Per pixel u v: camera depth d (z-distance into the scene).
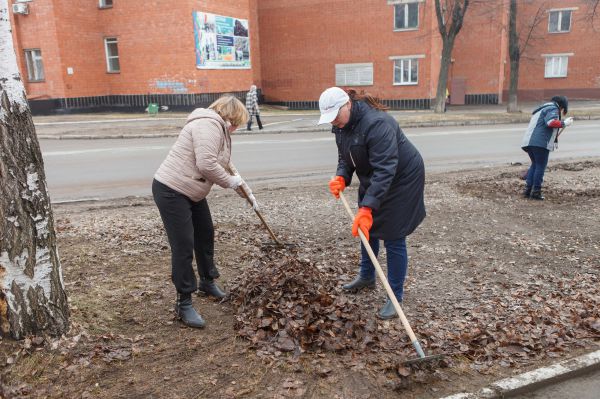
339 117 3.90
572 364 3.44
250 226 6.59
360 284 4.66
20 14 25.12
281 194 8.59
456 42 33.88
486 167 11.30
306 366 3.40
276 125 21.20
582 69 35.09
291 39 32.28
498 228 6.46
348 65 31.14
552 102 7.61
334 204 7.79
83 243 5.83
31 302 3.34
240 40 28.28
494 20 32.81
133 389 3.14
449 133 18.20
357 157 4.04
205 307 4.26
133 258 5.33
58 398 3.04
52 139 17.20
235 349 3.59
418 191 4.07
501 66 34.00
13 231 3.22
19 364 3.22
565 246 5.79
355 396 3.13
